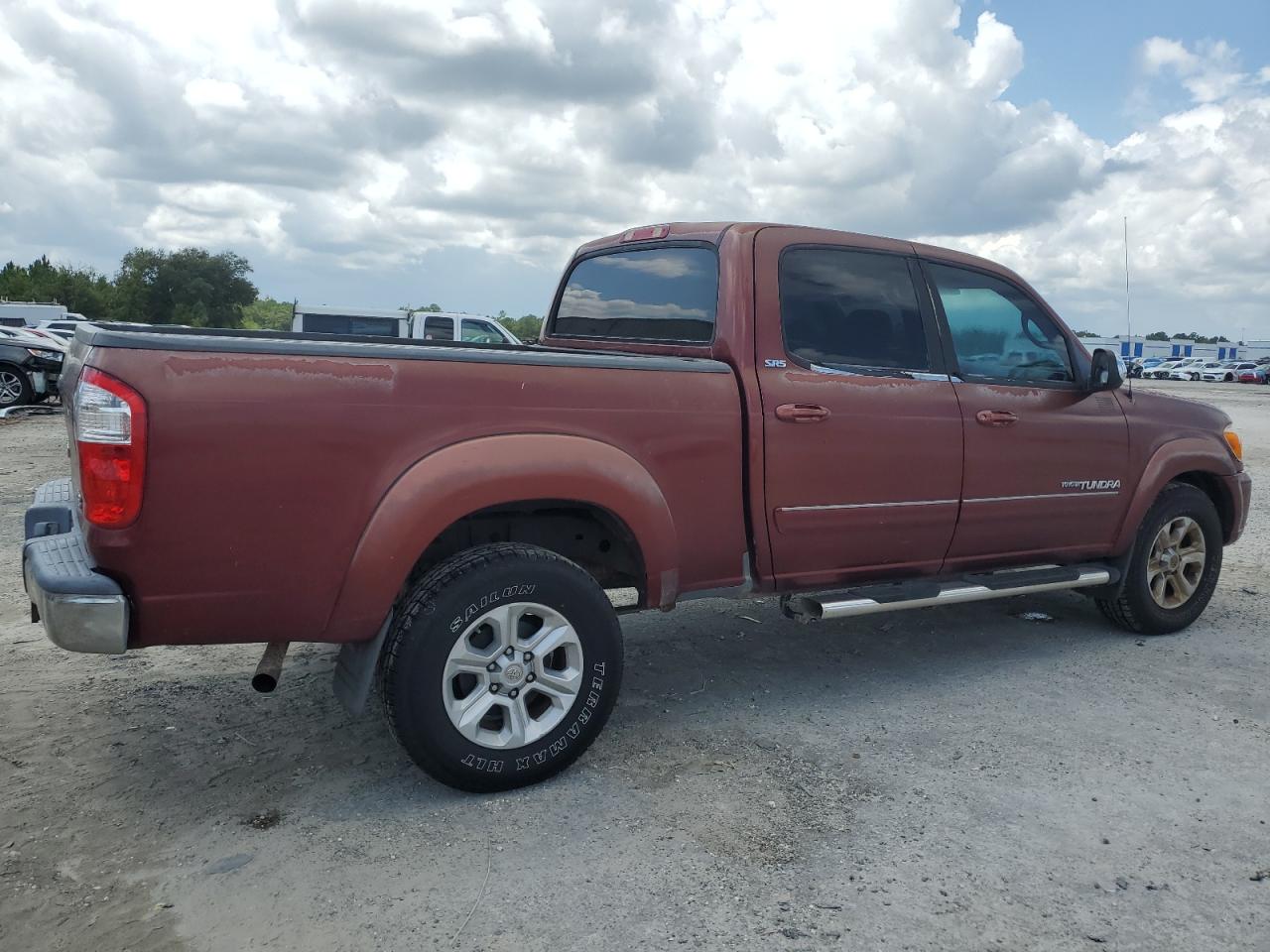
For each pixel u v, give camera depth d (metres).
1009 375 4.76
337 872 2.84
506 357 3.34
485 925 2.60
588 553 3.99
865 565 4.28
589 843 3.03
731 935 2.57
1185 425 5.37
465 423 3.24
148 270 89.81
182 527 2.86
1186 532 5.38
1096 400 4.98
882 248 4.41
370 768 3.54
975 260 4.76
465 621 3.20
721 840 3.06
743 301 3.95
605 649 3.46
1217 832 3.17
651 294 4.43
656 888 2.79
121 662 4.57
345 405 3.04
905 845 3.04
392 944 2.51
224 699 4.16
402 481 3.12
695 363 3.76
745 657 4.89
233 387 2.89
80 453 2.78
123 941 2.50
